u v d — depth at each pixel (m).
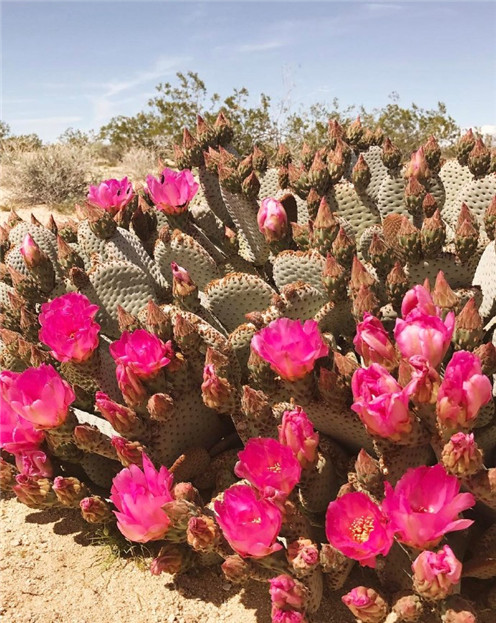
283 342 1.73
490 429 1.93
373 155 3.26
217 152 3.57
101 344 2.54
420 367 1.55
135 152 12.41
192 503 1.69
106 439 2.08
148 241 3.32
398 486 1.43
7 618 1.92
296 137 10.82
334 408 1.82
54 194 9.41
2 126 14.23
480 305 2.38
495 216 2.44
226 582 1.97
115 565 2.09
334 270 2.28
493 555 1.67
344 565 1.66
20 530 2.31
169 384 2.18
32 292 2.79
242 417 1.96
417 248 2.38
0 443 2.11
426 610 1.71
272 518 1.46
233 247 3.37
